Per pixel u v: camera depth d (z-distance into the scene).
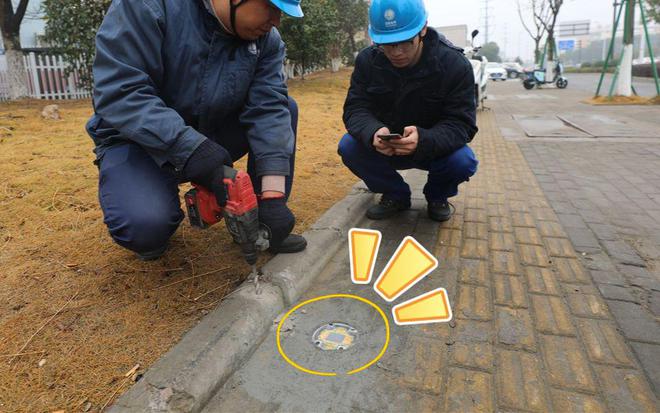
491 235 2.98
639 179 4.27
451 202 3.67
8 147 4.50
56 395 1.58
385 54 2.55
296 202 3.41
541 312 2.10
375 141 2.65
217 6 1.83
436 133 2.64
